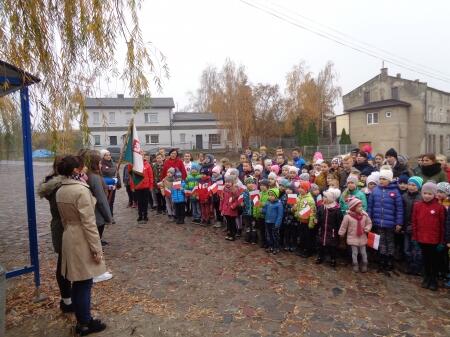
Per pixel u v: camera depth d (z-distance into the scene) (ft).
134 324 12.99
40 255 20.85
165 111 156.66
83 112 13.84
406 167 22.18
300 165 28.89
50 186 12.88
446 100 141.08
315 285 16.63
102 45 13.58
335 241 19.15
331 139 152.05
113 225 28.71
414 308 14.30
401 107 125.80
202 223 29.07
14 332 12.43
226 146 144.56
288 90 147.02
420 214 16.49
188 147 156.97
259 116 144.97
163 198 33.71
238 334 12.33
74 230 11.71
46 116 13.55
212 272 18.28
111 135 147.43
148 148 154.61
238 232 25.93
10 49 12.52
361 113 135.23
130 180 32.42
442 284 16.87
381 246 18.43
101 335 12.23
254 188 23.40
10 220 31.86
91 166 18.11
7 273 14.08
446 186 16.33
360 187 21.11
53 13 13.21
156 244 23.27
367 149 27.68
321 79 150.92
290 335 12.25
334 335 12.25
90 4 13.30
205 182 28.53
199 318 13.47
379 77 136.77
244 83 134.51
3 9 12.23
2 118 17.72
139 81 13.84
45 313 13.75
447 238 15.64
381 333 12.37
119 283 16.85
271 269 18.75
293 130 147.13
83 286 11.97
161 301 14.92
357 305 14.55
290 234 22.11
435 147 134.10
